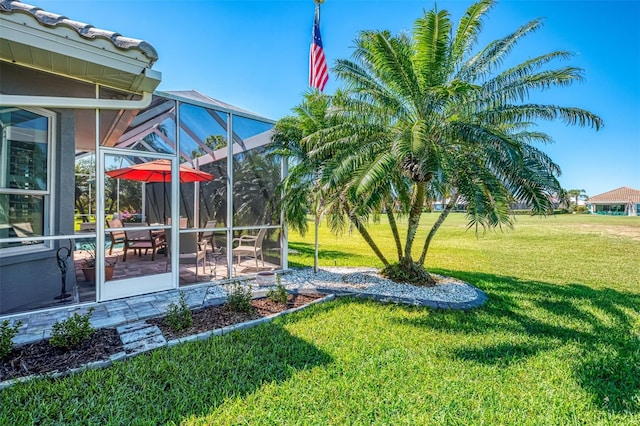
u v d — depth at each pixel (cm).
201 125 630
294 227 735
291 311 500
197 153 626
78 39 344
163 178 596
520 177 519
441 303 554
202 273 661
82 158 532
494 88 601
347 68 632
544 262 1102
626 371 346
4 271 427
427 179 552
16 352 330
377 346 389
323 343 391
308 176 693
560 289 720
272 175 770
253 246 730
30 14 312
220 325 426
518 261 1123
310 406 266
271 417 249
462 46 621
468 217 542
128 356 331
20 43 322
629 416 269
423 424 249
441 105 604
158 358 331
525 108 572
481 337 430
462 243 1655
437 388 302
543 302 611
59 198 478
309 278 724
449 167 545
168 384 288
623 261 1123
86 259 532
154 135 561
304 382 301
